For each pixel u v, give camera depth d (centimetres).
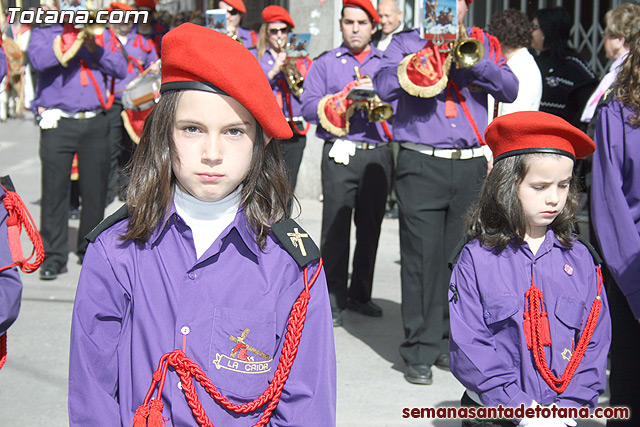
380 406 441
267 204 204
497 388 266
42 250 258
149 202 193
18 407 429
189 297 191
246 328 190
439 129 469
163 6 1655
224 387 187
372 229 613
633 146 315
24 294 638
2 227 252
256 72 186
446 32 444
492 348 274
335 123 583
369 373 495
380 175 602
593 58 852
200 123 186
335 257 600
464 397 290
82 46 671
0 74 340
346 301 607
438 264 480
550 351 273
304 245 200
